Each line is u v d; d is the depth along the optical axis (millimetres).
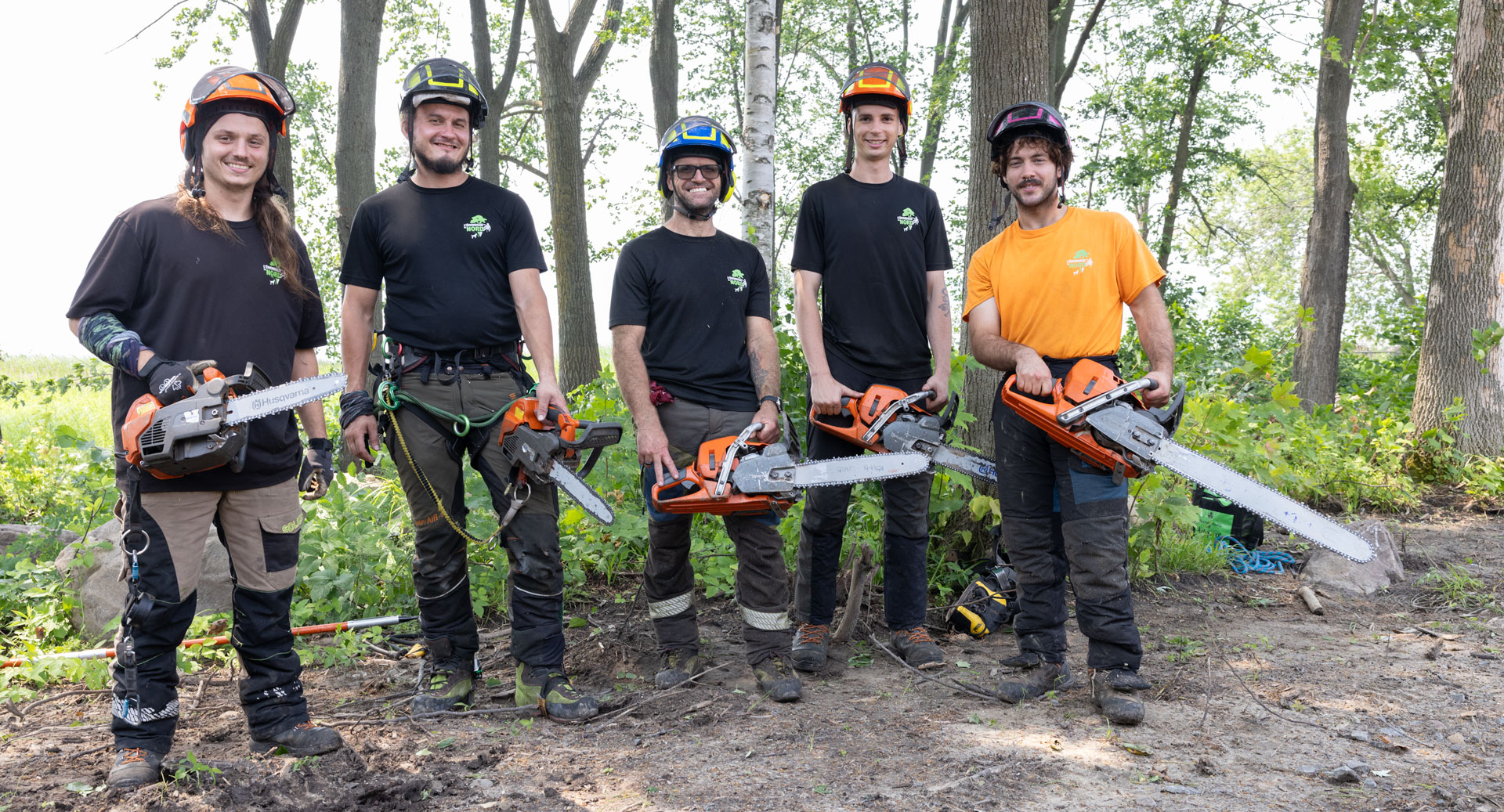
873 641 4133
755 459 3285
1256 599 5023
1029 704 3402
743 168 7031
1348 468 7957
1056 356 3336
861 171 3879
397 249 3295
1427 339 9258
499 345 3383
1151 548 5445
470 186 3373
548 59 14062
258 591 2859
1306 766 2785
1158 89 21781
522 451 3148
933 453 3584
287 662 2938
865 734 3113
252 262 2791
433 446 3348
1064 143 3381
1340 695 3447
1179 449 3006
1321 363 15188
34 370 19719
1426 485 8648
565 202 14227
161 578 2660
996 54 5355
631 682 3766
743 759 2900
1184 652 4008
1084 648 4090
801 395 6039
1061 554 3529
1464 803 2520
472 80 3293
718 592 4863
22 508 7043
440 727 3211
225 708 3447
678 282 3521
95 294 2609
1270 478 6191
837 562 3945
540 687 3369
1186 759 2854
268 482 2832
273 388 2588
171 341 2680
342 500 5055
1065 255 3326
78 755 2926
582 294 14242
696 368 3547
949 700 3471
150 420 2461
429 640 3492
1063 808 2510
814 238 3863
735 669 3904
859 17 25812
